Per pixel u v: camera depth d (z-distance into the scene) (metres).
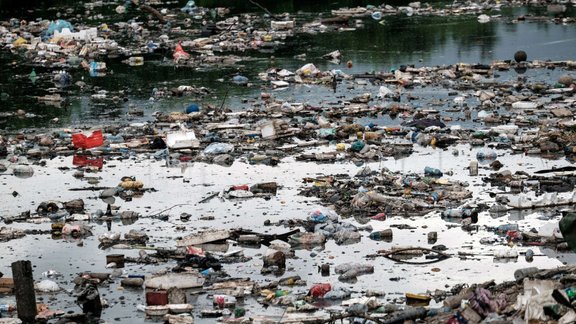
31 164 60.81
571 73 82.12
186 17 115.31
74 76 87.50
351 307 37.53
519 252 43.78
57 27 104.12
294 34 104.25
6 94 80.12
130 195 53.97
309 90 78.88
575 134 62.00
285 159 60.19
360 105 72.00
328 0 126.31
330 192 52.88
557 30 101.88
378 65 87.88
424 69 84.12
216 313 38.00
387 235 46.28
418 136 62.78
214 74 86.12
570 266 38.62
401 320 35.34
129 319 38.16
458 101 72.69
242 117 70.00
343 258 43.94
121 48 97.88
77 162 60.97
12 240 47.56
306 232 46.75
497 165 56.94
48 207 51.62
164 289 40.50
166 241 46.59
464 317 34.00
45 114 73.88
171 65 90.62
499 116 67.38
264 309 38.41
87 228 48.44
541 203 49.81
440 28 105.69
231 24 108.69
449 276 41.25
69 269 43.69
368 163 58.62
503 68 84.38
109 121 70.81
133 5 125.00
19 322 37.75
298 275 41.94
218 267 43.06
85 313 38.69
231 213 50.47
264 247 45.72
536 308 32.53
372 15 114.44
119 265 43.91
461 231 46.81
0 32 106.12
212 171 58.16
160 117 70.38
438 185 53.19
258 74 85.38
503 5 119.50
